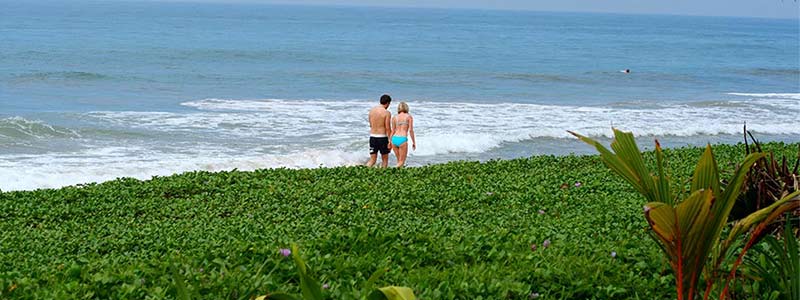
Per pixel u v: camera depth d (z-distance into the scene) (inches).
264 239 454.9
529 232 453.7
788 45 6875.0
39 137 1262.3
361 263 371.9
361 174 757.9
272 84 2352.4
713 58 4571.9
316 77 2596.0
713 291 301.1
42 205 612.1
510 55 4175.7
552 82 2726.4
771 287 307.9
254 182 708.0
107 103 1831.9
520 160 844.6
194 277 339.6
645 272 362.0
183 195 671.8
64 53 3299.7
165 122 1454.2
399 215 561.6
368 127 1473.9
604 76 3016.7
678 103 2009.1
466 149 1312.7
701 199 223.0
